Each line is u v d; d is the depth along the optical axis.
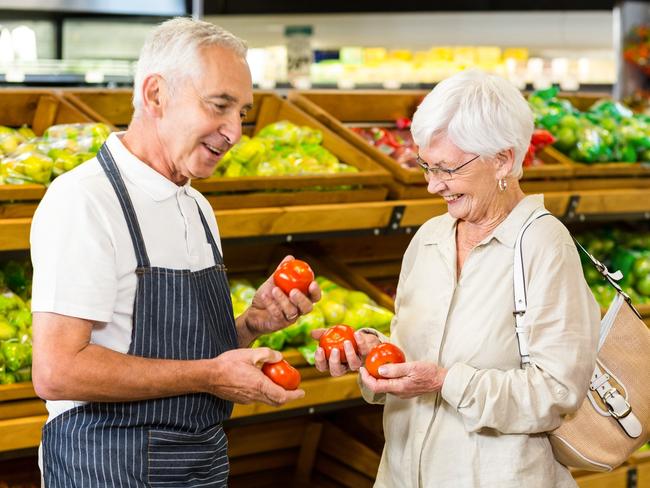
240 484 3.81
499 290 2.14
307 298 2.17
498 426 2.06
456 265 2.23
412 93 4.53
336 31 6.75
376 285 4.21
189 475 2.02
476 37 6.96
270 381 1.94
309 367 3.30
